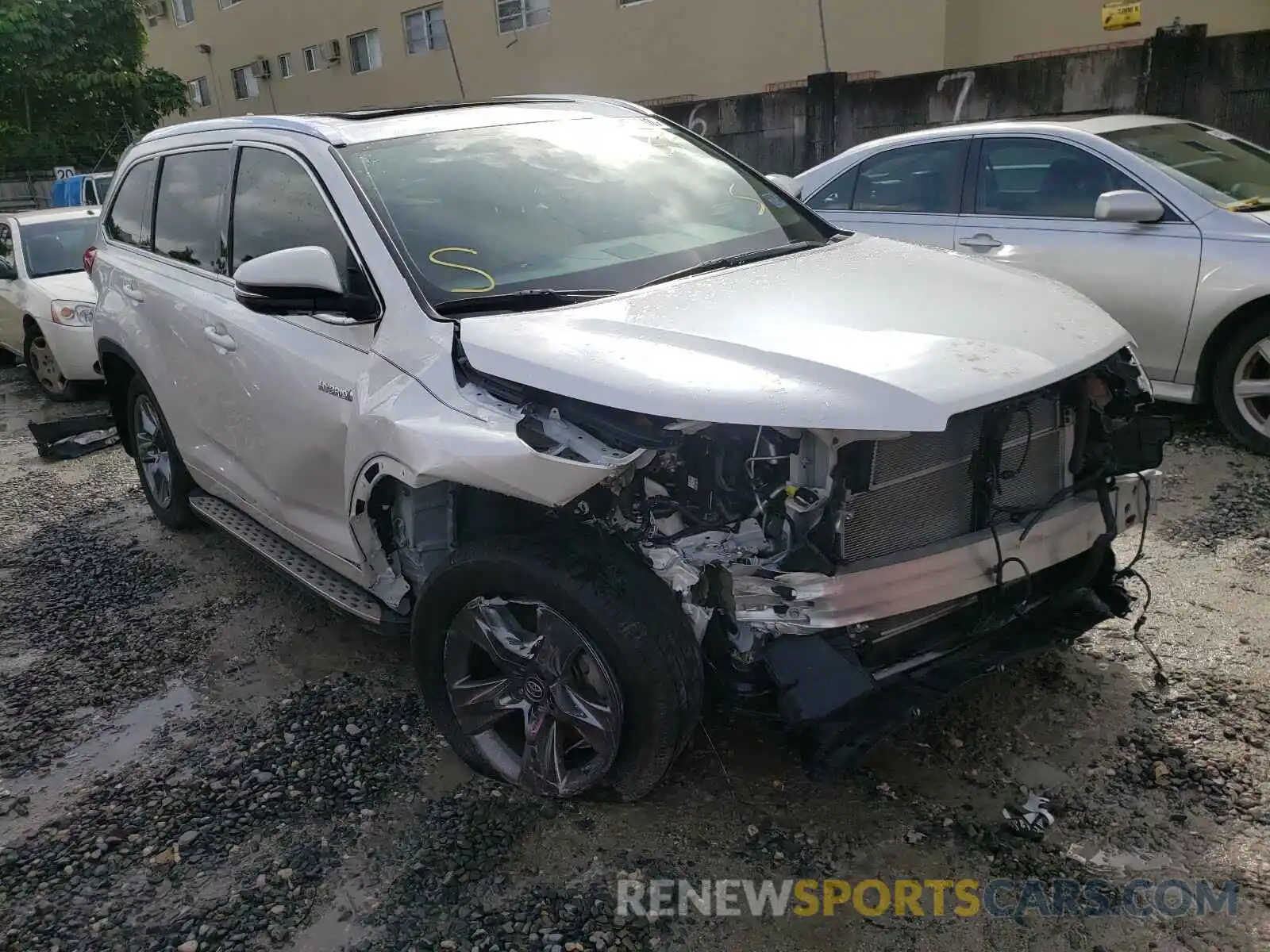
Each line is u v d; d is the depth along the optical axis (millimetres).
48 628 4508
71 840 3051
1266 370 5145
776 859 2734
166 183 4727
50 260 9273
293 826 3021
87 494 6328
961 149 6254
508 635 2875
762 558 2539
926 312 2910
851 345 2650
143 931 2660
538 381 2668
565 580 2617
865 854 2730
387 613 3420
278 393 3553
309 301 3139
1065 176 5781
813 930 2502
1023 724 3189
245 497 4203
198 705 3756
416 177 3498
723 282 3174
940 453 2693
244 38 26406
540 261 3301
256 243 3855
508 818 2975
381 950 2533
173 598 4695
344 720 3559
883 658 2738
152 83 21578
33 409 8875
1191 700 3234
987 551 2750
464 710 3049
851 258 3498
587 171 3799
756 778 3055
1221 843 2664
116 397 5543
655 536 2594
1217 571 4020
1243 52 8727
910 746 3135
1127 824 2752
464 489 3092
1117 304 5469
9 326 9312
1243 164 5820
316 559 3863
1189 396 5371
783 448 2523
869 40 13914
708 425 2506
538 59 18938
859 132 11547
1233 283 5016
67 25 20281
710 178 4039
